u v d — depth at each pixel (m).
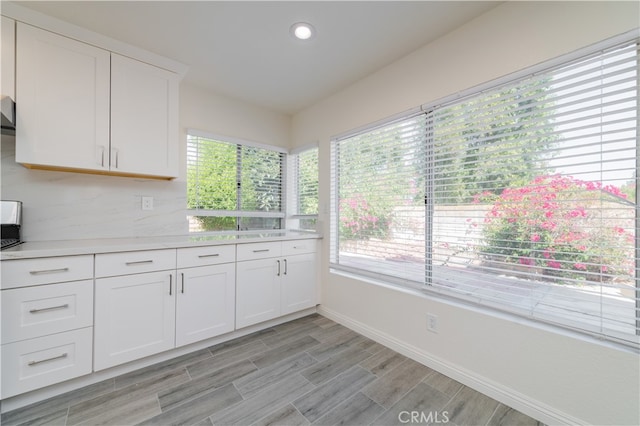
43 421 1.36
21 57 1.59
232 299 2.18
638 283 1.20
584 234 1.32
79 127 1.75
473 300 1.70
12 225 1.72
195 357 1.96
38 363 1.45
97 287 1.62
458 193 1.79
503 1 1.54
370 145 2.39
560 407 1.34
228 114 2.79
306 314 2.78
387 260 2.24
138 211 2.26
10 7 1.53
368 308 2.30
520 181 1.52
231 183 2.87
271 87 2.58
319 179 2.86
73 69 1.74
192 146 2.59
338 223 2.72
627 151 1.22
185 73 2.22
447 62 1.81
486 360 1.59
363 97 2.40
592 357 1.26
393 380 1.71
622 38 1.20
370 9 1.61
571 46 1.32
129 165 1.93
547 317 1.42
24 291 1.42
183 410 1.44
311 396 1.56
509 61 1.53
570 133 1.36
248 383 1.67
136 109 1.96
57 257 1.50
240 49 2.00
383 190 2.27
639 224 1.19
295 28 1.77
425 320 1.89
